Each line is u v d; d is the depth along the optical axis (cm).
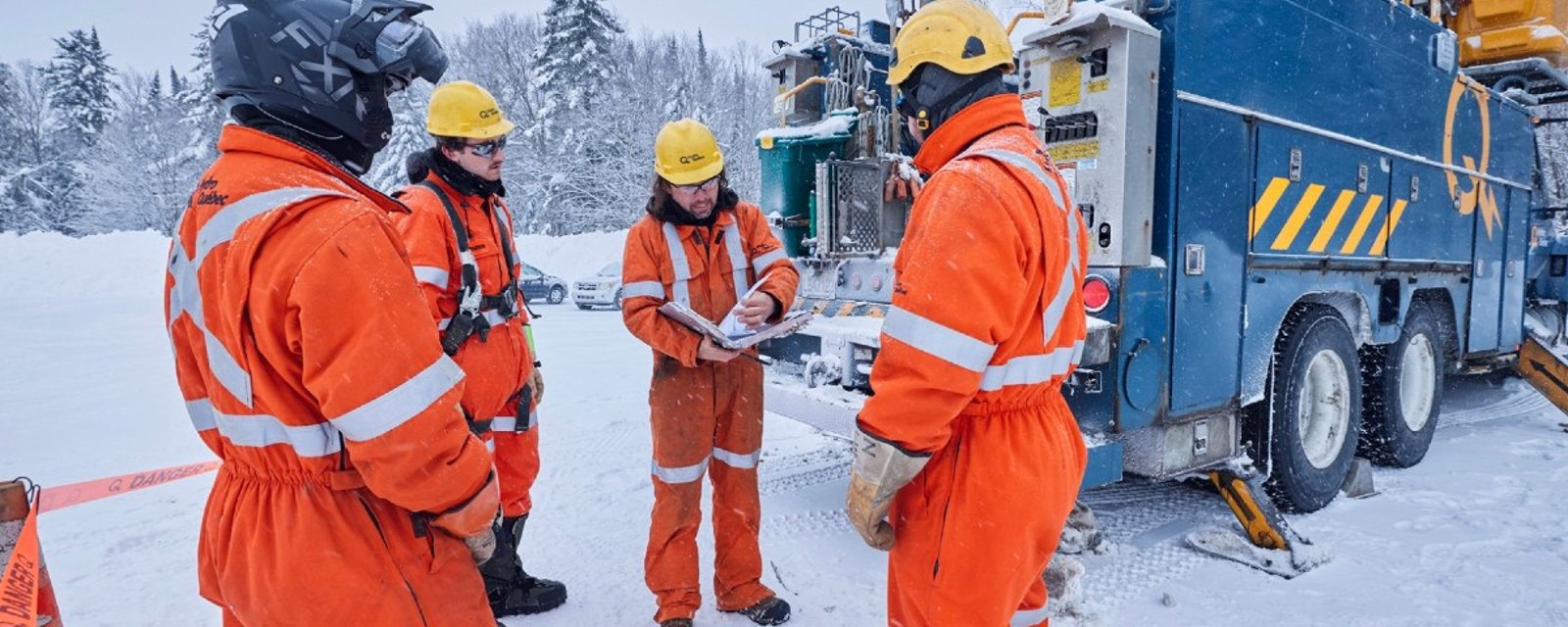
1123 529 387
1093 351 296
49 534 377
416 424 131
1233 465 366
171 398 749
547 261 2670
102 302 1922
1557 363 586
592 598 314
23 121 4406
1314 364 418
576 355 1031
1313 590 317
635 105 3531
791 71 511
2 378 866
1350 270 421
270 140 136
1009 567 171
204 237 134
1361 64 412
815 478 463
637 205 3350
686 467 280
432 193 254
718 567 297
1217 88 335
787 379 395
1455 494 436
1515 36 541
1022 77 341
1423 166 468
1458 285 520
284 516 137
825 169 418
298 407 135
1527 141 593
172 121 3847
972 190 159
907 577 179
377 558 141
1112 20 300
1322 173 390
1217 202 339
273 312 127
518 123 3988
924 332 157
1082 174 318
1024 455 170
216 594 153
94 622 290
